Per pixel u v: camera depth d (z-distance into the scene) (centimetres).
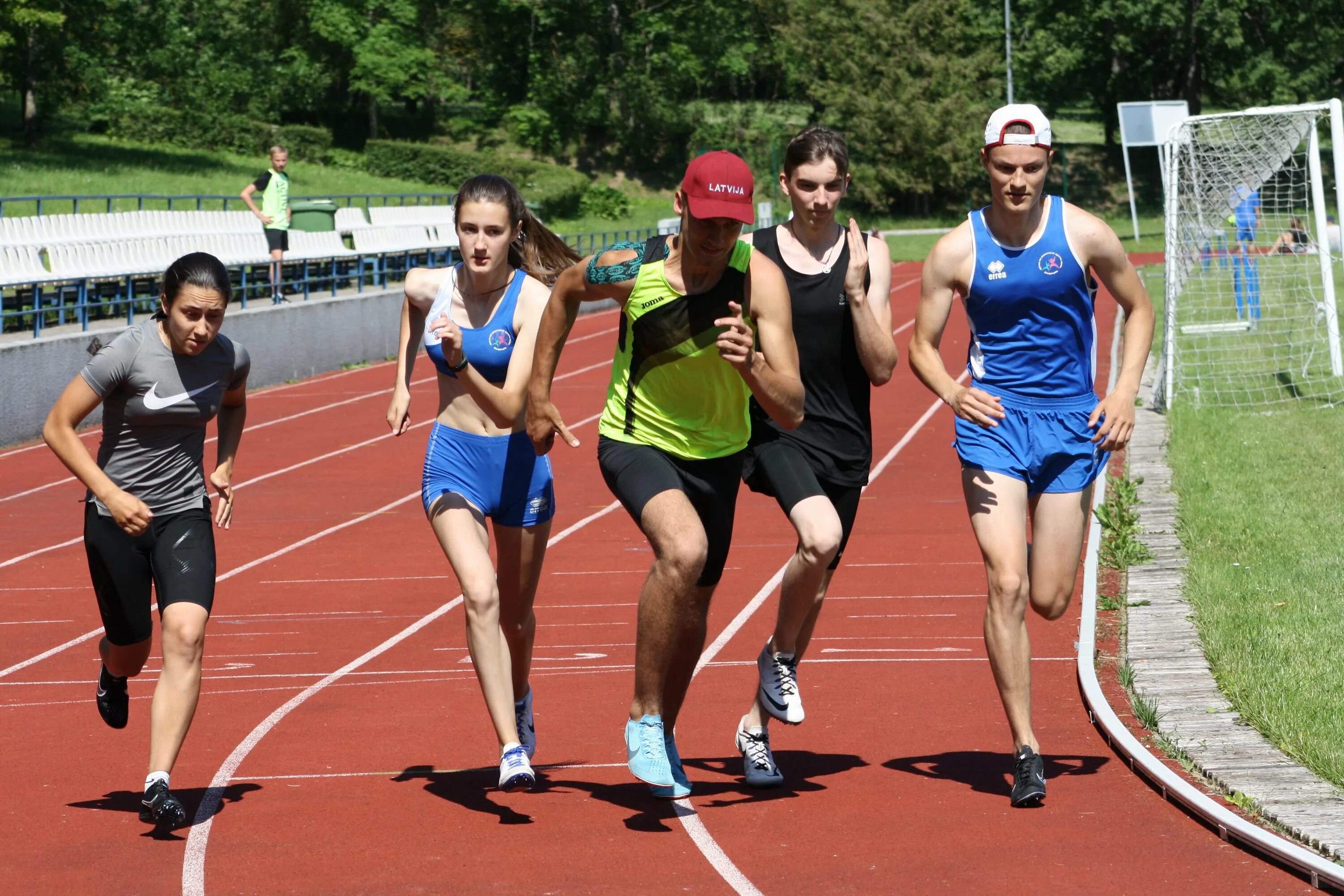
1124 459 2195
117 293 3594
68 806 907
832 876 741
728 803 873
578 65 10731
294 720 1124
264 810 886
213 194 6550
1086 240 849
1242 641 1147
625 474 799
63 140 7931
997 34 10688
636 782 927
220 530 2047
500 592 912
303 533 2019
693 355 783
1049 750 970
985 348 876
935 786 895
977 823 819
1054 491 873
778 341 780
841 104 10175
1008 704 848
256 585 1706
